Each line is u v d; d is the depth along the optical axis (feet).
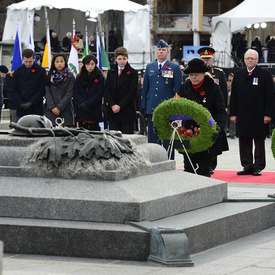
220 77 52.29
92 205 24.25
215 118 35.17
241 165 51.57
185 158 35.60
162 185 26.61
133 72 48.96
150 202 24.41
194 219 25.31
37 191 25.12
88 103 47.65
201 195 27.66
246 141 48.88
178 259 22.33
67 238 23.41
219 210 27.35
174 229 22.71
